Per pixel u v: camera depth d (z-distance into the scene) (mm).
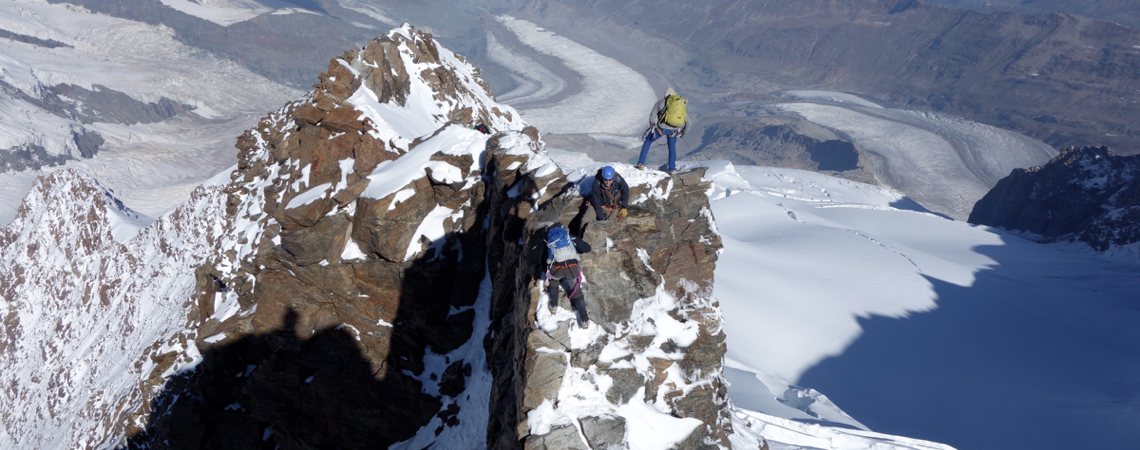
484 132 30703
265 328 25266
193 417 26609
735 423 20703
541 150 39719
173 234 35719
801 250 98688
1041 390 68438
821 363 69562
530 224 18219
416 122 30969
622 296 16484
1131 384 71250
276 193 28453
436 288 24047
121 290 39438
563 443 14945
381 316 24562
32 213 50875
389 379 24281
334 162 26750
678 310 17797
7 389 44406
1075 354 79500
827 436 30406
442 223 24250
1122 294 114312
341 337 24719
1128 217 163000
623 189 16875
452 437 22859
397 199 23844
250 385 25219
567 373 15469
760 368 64438
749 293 80750
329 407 24812
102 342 37656
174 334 28938
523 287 17328
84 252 44750
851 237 105250
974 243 140250
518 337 17328
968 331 80188
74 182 47219
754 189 166125
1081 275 126875
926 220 152000
